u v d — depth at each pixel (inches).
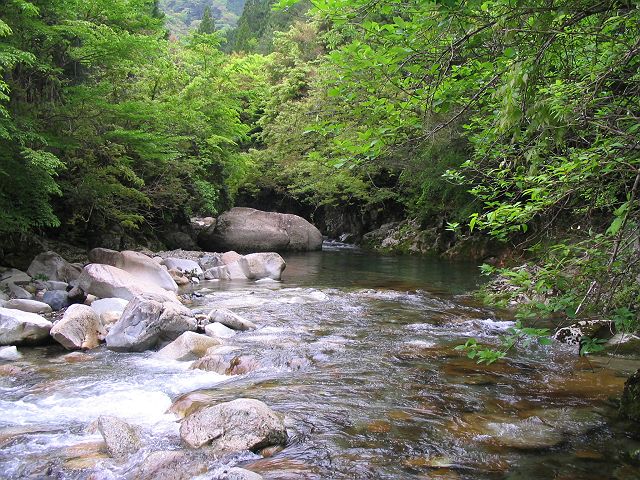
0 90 350.9
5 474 168.6
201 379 272.1
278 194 1434.5
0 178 445.1
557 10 112.8
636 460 173.8
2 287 440.8
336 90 145.0
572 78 132.4
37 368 285.4
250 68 1391.5
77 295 445.7
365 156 144.6
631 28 127.8
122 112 525.0
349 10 134.6
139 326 328.8
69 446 189.2
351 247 1125.1
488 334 355.6
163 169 751.1
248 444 179.8
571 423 203.6
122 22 590.2
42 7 467.2
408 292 542.3
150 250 763.4
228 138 916.6
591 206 139.9
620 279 128.1
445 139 532.4
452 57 123.6
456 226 178.9
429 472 165.6
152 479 163.6
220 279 649.6
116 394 247.0
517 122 117.9
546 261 151.4
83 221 658.8
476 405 223.3
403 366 281.6
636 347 300.8
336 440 189.5
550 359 291.3
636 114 126.9
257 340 338.0
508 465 170.9
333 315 421.4
